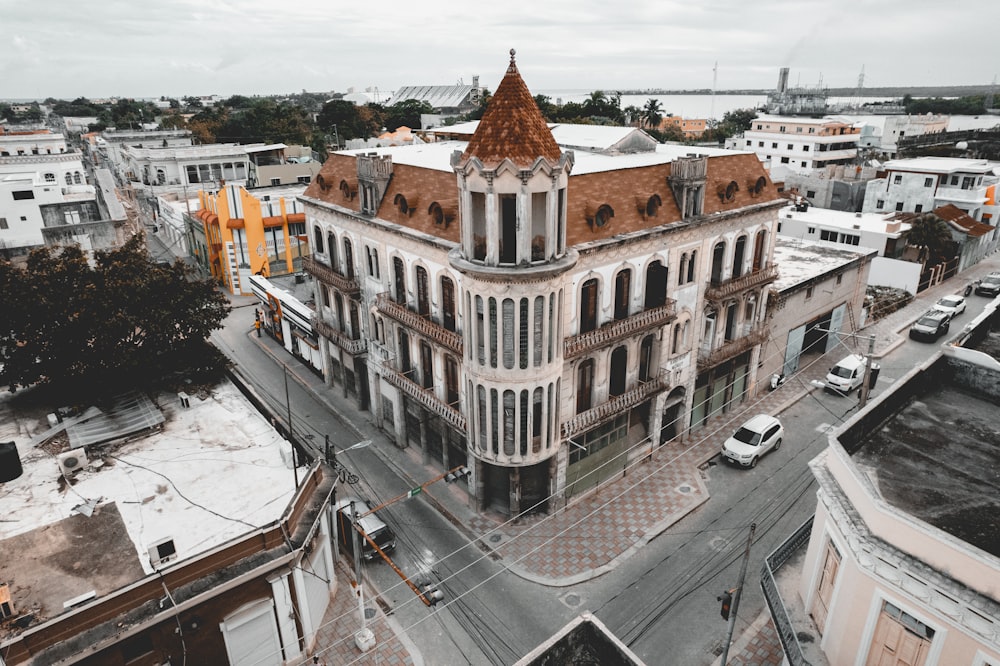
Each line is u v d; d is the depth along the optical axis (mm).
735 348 37781
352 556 29281
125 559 21000
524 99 23609
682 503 32406
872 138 141000
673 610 25859
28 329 28750
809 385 44781
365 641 24234
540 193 23844
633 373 32531
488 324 25500
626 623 25281
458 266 24953
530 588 27266
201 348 33219
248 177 95062
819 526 19094
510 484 30031
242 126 136000
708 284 35188
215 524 22688
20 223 61375
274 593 22266
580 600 26547
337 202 38094
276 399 44281
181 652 20594
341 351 42375
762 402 42375
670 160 34688
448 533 30734
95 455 26984
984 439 19922
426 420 35031
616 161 34406
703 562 28469
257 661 22719
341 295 40375
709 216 32812
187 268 33031
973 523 16141
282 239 66125
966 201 73312
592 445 32344
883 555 15727
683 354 35094
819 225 64812
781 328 43000
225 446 27672
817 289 45094
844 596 17047
